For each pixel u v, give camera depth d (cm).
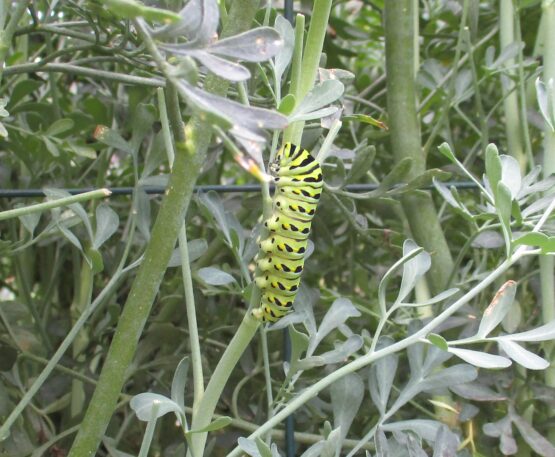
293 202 15
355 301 23
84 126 23
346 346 16
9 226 25
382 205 26
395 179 19
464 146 29
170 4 16
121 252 24
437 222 22
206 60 9
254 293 14
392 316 24
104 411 12
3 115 14
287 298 15
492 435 18
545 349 20
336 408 16
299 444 24
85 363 24
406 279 16
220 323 25
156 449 23
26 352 21
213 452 23
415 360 17
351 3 42
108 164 29
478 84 24
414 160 22
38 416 22
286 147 15
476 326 21
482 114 23
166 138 15
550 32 21
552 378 20
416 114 22
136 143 18
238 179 38
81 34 18
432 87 24
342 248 32
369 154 19
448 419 20
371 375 17
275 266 15
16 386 23
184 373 13
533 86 24
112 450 20
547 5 21
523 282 23
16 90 21
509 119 23
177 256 17
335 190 20
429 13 30
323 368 23
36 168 24
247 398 24
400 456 16
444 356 17
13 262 28
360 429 22
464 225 27
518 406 20
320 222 27
